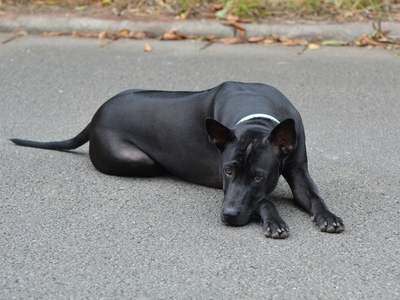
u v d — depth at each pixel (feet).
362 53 31.35
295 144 18.86
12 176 22.38
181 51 31.73
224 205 18.83
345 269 17.40
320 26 32.42
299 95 28.02
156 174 22.31
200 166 21.31
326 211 19.25
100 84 29.12
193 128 21.21
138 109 21.98
